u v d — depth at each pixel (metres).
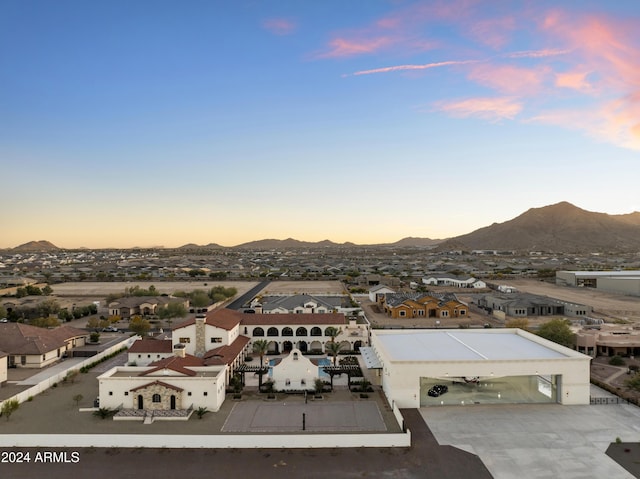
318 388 69.88
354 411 62.00
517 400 66.06
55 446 51.84
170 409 61.00
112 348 93.12
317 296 165.88
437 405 64.12
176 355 71.19
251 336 95.44
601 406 63.59
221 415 60.44
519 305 141.50
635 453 49.88
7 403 58.78
